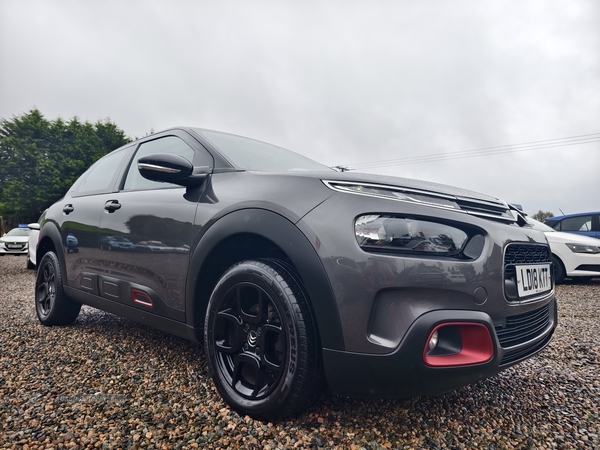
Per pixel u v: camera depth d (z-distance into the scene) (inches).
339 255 54.6
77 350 98.5
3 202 1095.6
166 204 81.6
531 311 69.0
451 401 72.4
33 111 1206.9
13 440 56.4
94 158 1160.8
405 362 51.8
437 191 62.9
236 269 65.7
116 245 93.7
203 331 74.4
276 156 98.6
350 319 53.7
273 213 61.3
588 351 105.9
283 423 61.2
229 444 56.0
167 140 97.3
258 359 62.4
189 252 73.5
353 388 54.9
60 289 119.0
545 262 76.9
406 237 55.7
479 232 60.1
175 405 67.8
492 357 55.5
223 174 76.0
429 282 53.7
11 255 558.6
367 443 56.8
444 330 55.5
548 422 66.3
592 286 242.5
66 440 56.6
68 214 118.5
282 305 58.4
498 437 60.7
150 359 91.7
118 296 92.5
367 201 57.2
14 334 114.2
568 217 382.3
